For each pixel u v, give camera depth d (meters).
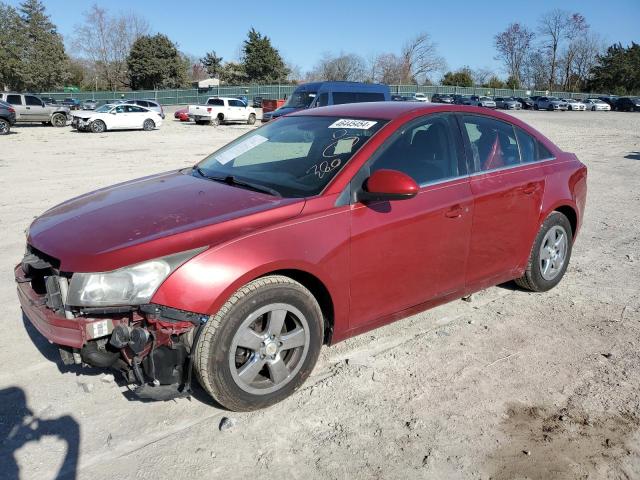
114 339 2.72
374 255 3.32
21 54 68.06
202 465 2.66
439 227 3.64
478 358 3.71
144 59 73.94
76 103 45.78
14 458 2.68
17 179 10.52
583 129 28.34
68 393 3.21
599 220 7.78
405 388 3.33
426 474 2.64
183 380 2.84
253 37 80.31
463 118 4.05
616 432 2.97
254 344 2.93
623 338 4.04
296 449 2.78
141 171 11.94
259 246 2.85
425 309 3.81
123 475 2.58
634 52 87.50
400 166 3.53
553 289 4.97
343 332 3.35
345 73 82.69
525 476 2.64
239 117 32.84
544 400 3.24
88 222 3.10
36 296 3.02
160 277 2.68
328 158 3.48
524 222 4.30
